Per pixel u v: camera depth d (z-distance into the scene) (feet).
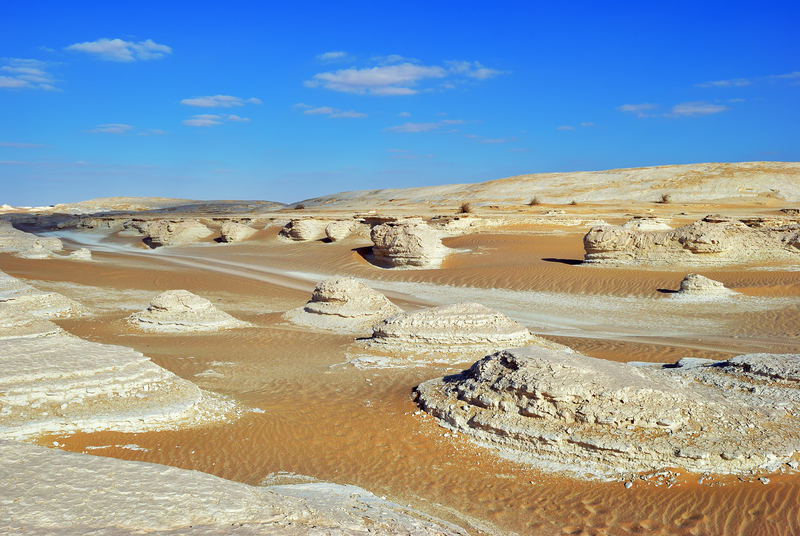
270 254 151.33
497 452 28.09
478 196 333.62
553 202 297.12
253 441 29.25
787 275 87.25
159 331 62.34
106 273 107.65
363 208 300.61
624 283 91.25
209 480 16.88
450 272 110.11
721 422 27.27
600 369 30.40
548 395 28.55
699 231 97.30
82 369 30.27
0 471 15.88
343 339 58.08
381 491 24.79
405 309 80.33
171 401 31.12
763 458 24.85
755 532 20.92
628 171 347.15
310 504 17.85
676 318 72.64
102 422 27.89
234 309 81.56
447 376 37.63
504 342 49.44
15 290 69.36
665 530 21.53
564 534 21.68
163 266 128.47
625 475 25.21
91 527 13.65
